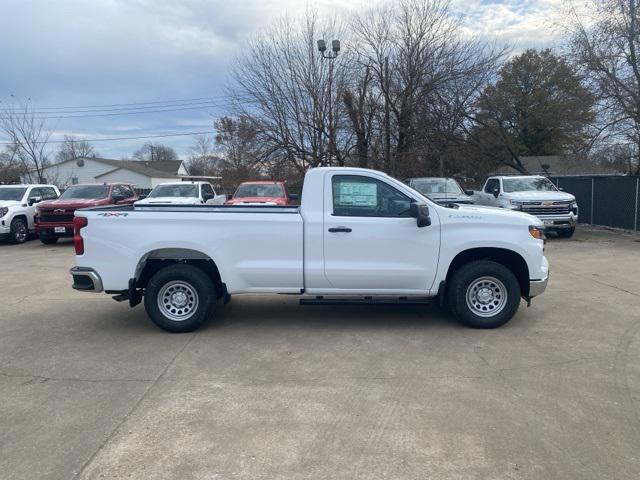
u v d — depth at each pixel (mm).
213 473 3139
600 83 16422
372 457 3297
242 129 24594
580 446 3408
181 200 15453
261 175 24766
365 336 5840
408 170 23219
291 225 5875
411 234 5887
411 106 23094
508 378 4562
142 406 4074
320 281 5965
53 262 11922
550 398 4141
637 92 16172
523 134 39500
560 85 19500
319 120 23734
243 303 7461
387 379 4574
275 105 24094
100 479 3092
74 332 6152
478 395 4215
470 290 6004
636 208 16609
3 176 36562
